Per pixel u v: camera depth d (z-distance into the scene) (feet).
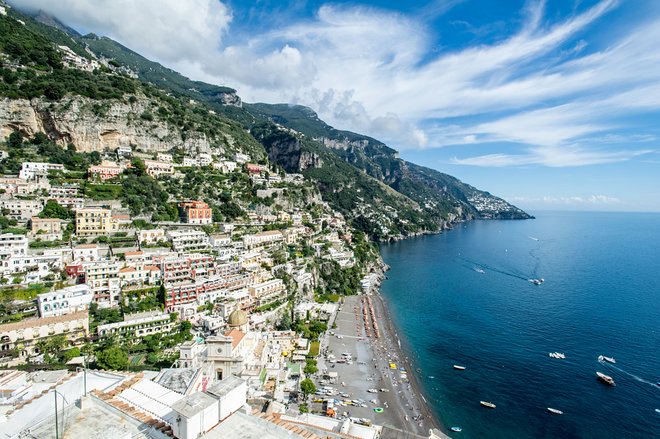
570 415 360.69
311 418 188.85
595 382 415.03
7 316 378.73
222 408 99.25
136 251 530.27
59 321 378.94
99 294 453.58
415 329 575.79
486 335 546.26
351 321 604.90
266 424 98.89
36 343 363.35
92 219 552.82
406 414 358.64
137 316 437.99
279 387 310.45
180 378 193.06
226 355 278.05
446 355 485.97
